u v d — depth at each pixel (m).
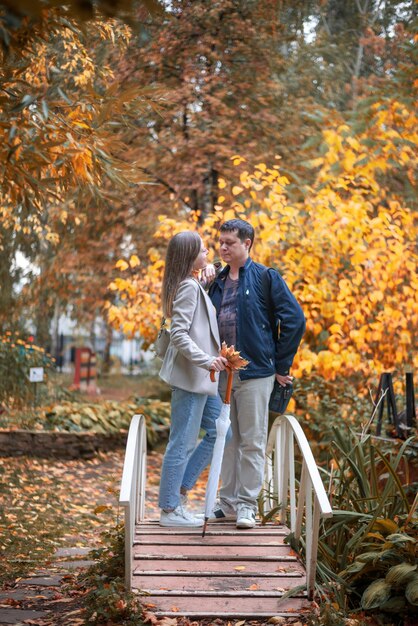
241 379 5.51
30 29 3.96
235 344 5.55
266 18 15.60
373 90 12.10
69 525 8.10
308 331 10.28
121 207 16.11
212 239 9.97
